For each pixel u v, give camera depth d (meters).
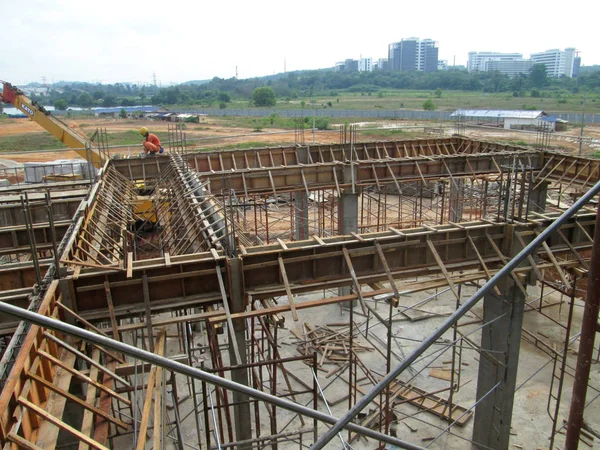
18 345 8.03
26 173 39.47
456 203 26.28
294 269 11.41
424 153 30.52
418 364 17.12
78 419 10.45
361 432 4.69
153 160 24.97
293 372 16.61
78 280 9.99
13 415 6.41
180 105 137.50
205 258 10.62
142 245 22.17
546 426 14.11
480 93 153.75
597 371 16.47
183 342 14.47
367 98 145.75
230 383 3.97
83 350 9.59
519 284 11.64
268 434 13.93
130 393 10.64
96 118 107.69
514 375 12.52
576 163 23.89
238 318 10.42
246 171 21.56
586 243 13.07
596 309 4.14
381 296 11.05
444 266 11.81
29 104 32.00
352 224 22.48
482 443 13.21
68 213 20.08
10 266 11.65
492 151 28.31
